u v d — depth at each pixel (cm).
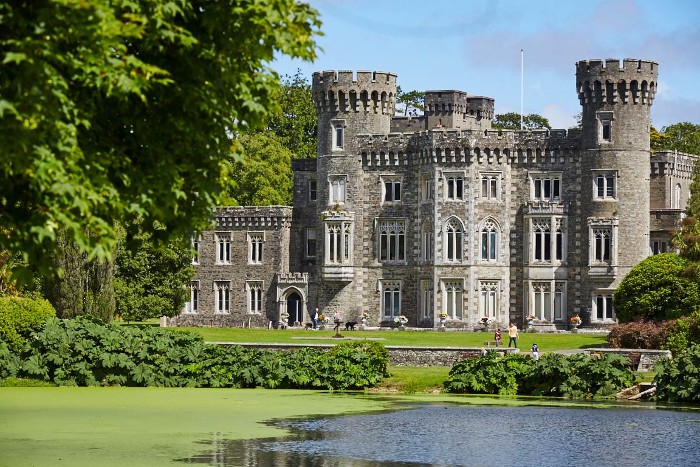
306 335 10300
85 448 4084
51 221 2586
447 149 12338
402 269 12700
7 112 2445
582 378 6059
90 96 2814
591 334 11006
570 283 12169
